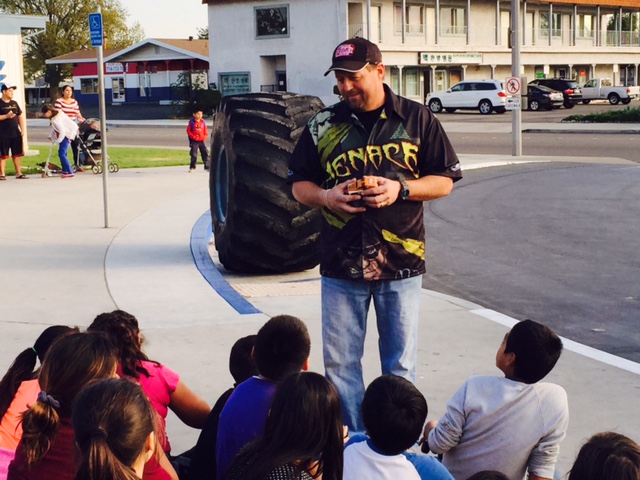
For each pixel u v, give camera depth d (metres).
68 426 3.42
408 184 4.79
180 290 9.45
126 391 2.77
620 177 19.89
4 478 4.01
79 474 2.64
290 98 10.27
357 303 5.02
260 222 9.78
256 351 4.03
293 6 55.50
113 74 71.75
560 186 18.62
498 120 44.78
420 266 5.01
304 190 4.94
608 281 10.31
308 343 4.07
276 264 10.12
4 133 19.12
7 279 9.92
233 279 10.23
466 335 7.93
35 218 14.09
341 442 3.18
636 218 14.55
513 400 4.04
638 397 6.37
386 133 4.85
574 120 41.12
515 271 10.94
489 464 4.07
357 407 5.13
